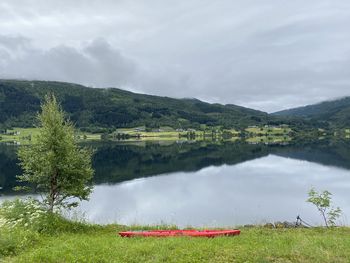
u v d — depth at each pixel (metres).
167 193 59.94
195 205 49.62
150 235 18.25
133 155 132.88
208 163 105.44
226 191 61.09
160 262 12.21
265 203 50.19
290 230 21.38
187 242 14.96
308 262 12.13
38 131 23.16
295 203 49.69
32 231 16.83
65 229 19.31
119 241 15.83
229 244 14.62
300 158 114.19
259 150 149.50
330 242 14.54
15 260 12.59
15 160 111.94
